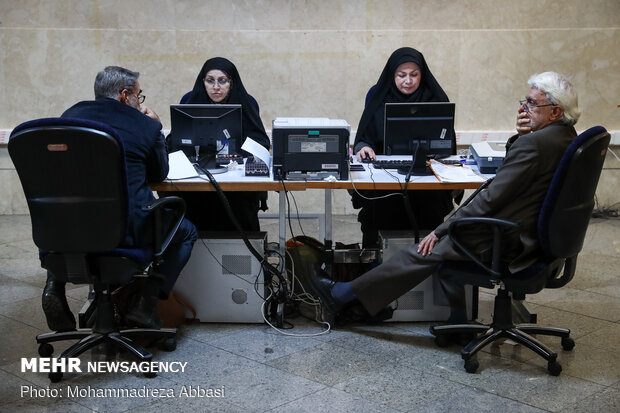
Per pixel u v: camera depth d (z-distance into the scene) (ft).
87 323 11.23
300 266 12.42
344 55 19.04
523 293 9.72
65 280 9.31
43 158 8.64
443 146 12.66
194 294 11.60
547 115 9.54
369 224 13.26
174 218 10.31
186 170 11.38
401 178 11.37
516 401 9.00
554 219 9.10
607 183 20.03
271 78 19.17
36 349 10.66
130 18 18.80
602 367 10.05
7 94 19.22
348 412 8.71
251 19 18.86
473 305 11.85
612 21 19.04
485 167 11.78
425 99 14.01
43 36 18.89
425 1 18.80
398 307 11.68
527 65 19.22
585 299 12.96
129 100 10.34
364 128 14.21
